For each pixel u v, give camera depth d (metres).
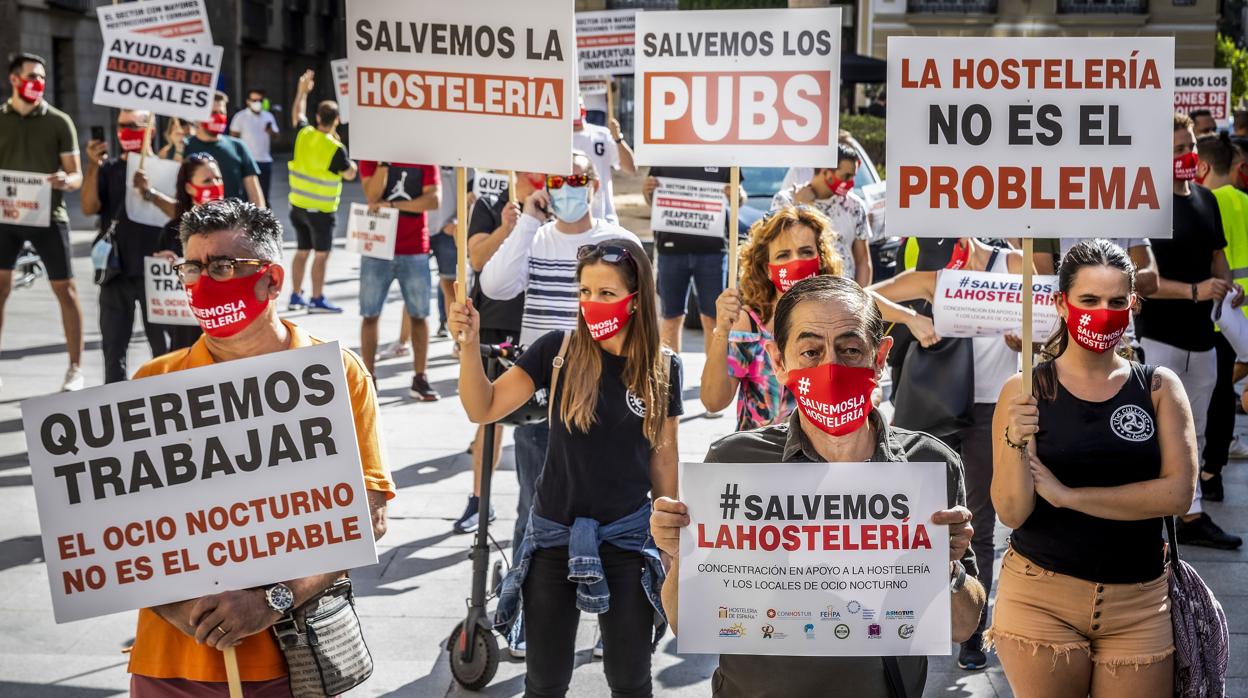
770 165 5.20
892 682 2.97
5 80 29.45
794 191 8.17
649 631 3.94
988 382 5.39
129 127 10.27
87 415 2.98
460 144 4.10
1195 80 13.45
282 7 46.94
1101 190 3.58
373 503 3.17
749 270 5.12
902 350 5.68
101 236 8.73
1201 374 6.92
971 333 5.28
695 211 9.49
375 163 9.59
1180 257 6.84
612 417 3.89
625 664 3.92
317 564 3.03
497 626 4.00
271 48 46.16
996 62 3.57
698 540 2.96
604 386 3.90
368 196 9.59
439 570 6.28
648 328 3.90
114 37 9.79
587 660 5.30
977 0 32.22
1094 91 3.56
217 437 3.01
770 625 2.94
